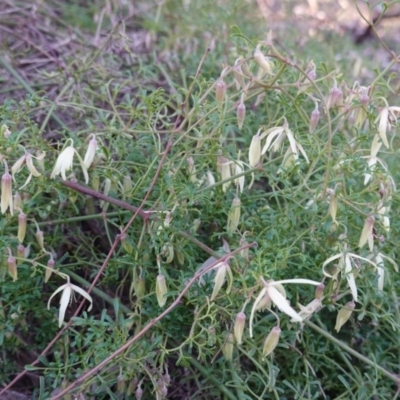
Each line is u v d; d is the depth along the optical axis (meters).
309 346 0.24
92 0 0.41
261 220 0.24
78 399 0.21
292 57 0.35
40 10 0.37
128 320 0.23
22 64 0.34
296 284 0.23
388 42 0.46
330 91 0.23
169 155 0.26
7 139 0.21
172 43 0.36
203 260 0.25
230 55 0.34
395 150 0.26
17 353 0.26
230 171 0.24
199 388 0.23
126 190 0.25
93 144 0.22
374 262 0.23
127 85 0.32
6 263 0.22
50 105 0.28
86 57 0.32
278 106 0.25
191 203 0.22
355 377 0.25
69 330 0.24
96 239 0.29
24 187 0.23
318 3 0.48
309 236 0.23
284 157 0.23
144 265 0.23
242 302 0.21
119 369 0.22
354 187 0.27
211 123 0.24
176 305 0.21
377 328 0.25
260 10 0.42
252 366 0.26
